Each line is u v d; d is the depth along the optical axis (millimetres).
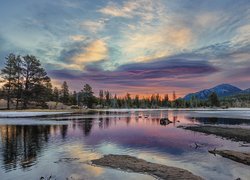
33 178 14336
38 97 108625
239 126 46188
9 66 99125
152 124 51562
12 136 31453
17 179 14164
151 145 25516
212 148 24031
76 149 23094
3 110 87875
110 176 14789
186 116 82312
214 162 18438
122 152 21969
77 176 14703
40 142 26906
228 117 75125
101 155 20562
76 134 33781
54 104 129250
